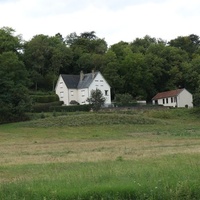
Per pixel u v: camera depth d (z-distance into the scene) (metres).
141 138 53.09
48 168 21.88
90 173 17.45
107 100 115.06
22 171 21.05
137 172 16.92
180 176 15.27
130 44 161.75
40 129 69.88
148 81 127.12
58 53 134.38
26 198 13.46
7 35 118.69
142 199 13.27
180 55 138.88
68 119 75.19
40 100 108.06
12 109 80.81
